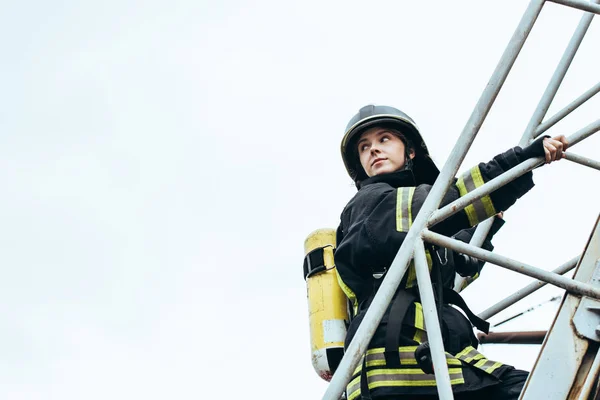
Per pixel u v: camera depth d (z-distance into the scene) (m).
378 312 3.36
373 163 4.46
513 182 3.75
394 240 3.80
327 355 4.51
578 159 3.91
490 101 3.64
